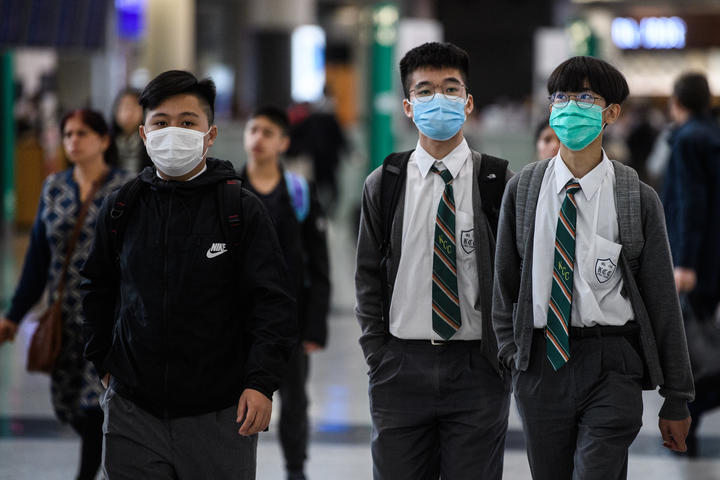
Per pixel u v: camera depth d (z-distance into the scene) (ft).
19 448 30.25
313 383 38.63
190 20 108.68
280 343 16.80
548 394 17.60
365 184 19.57
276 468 28.53
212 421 16.94
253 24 146.20
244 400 16.46
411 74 19.01
